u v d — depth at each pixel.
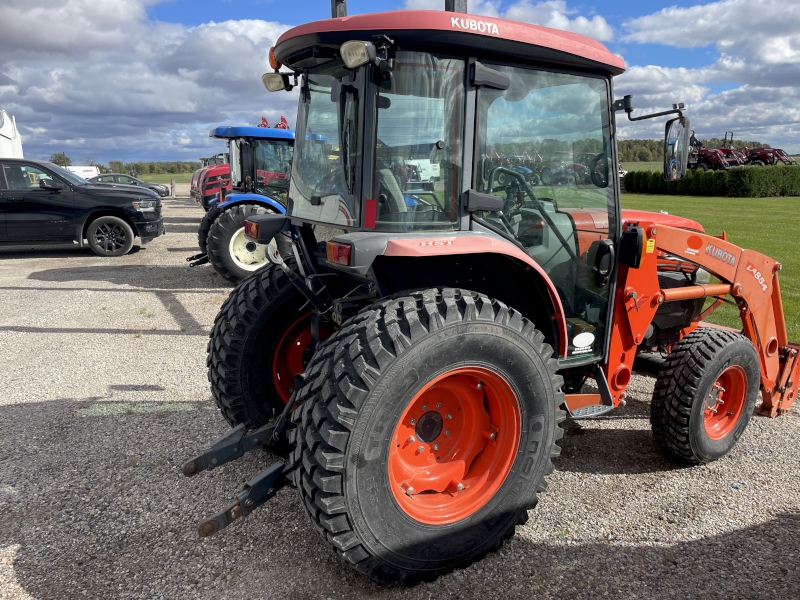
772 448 3.59
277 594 2.31
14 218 10.25
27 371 4.90
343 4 2.81
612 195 2.99
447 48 2.31
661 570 2.46
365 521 2.15
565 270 2.92
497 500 2.49
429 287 2.64
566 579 2.41
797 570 2.45
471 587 2.36
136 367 5.01
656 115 2.80
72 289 8.11
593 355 3.11
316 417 2.10
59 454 3.45
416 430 2.44
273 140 9.05
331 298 2.95
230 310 3.18
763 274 3.65
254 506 2.34
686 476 3.25
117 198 10.90
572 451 3.53
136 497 3.00
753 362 3.39
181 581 2.39
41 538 2.67
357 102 2.30
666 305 3.75
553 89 2.66
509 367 2.37
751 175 30.34
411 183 2.36
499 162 2.57
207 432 3.74
